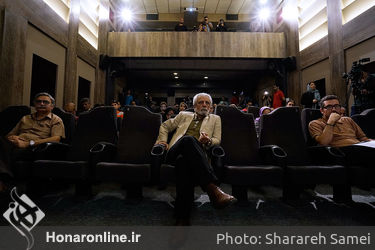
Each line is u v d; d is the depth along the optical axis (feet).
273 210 5.70
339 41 16.89
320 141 6.81
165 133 6.48
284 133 7.31
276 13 26.40
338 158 5.96
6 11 11.02
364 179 5.49
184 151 4.61
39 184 6.63
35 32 13.52
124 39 23.71
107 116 7.62
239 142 7.09
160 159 5.56
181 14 32.71
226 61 26.32
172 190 7.80
